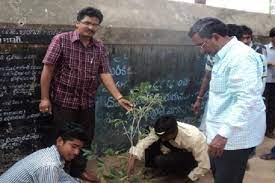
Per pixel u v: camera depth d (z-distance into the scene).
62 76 4.00
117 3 5.16
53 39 3.93
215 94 2.89
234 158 2.88
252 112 2.77
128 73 5.13
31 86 4.31
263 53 5.24
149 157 4.55
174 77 5.72
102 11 4.91
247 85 2.65
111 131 5.12
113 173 4.29
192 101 6.05
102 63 4.17
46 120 4.49
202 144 4.15
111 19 4.93
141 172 4.54
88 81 4.09
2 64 4.06
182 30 5.62
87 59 4.01
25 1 4.21
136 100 4.61
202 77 6.11
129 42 5.04
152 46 5.35
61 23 4.44
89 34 3.89
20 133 4.32
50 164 2.84
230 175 2.94
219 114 2.88
